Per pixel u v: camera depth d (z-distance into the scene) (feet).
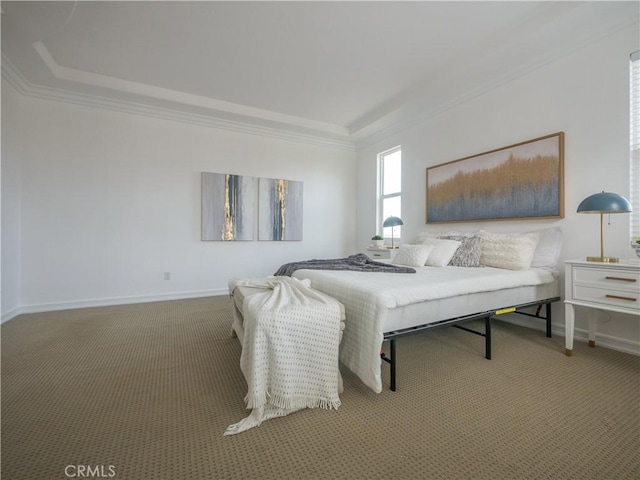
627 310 5.83
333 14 7.44
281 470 3.49
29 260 10.63
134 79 10.75
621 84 7.25
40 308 10.79
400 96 11.89
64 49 8.94
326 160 16.79
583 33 7.77
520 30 7.89
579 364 6.39
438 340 7.99
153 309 11.18
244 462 3.61
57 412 4.59
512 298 7.24
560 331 8.43
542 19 7.45
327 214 16.80
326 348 4.83
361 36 8.29
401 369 6.19
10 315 9.86
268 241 15.17
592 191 7.77
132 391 5.25
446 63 9.53
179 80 10.81
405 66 9.73
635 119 7.16
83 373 5.94
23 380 5.63
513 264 8.18
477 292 6.52
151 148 12.60
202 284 13.64
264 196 14.97
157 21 7.69
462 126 11.34
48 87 10.59
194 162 13.44
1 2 6.51
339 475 3.42
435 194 12.32
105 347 7.36
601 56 7.60
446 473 3.43
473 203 10.77
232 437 4.05
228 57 9.34
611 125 7.43
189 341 7.82
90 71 10.21
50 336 8.15
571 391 5.26
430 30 8.01
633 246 6.18
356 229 17.62
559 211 8.34
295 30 8.04
